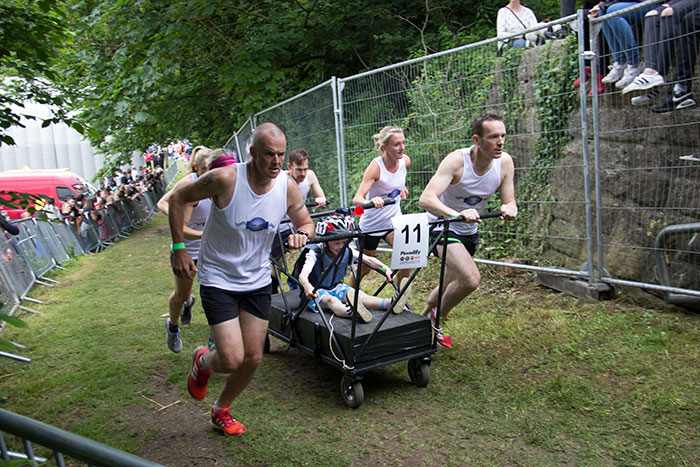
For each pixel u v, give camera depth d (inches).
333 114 325.4
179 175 1290.6
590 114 218.2
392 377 171.2
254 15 474.9
